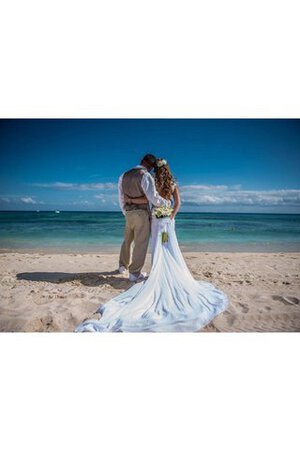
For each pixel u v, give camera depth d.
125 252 5.61
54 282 5.25
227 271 6.17
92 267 6.44
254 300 4.53
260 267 6.59
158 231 4.56
